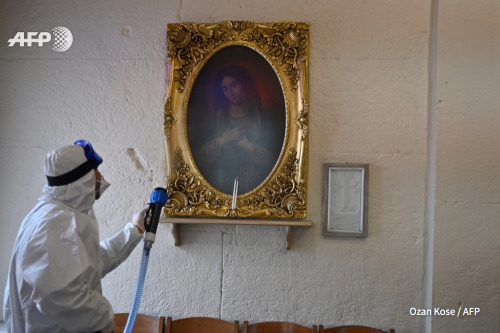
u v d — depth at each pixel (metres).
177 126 2.67
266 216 2.59
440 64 2.50
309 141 2.65
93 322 1.66
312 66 2.67
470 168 2.47
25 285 1.64
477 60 2.49
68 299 1.59
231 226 2.70
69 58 2.80
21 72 2.82
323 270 2.63
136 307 1.85
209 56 2.68
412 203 2.60
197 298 2.69
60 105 2.79
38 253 1.62
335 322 2.62
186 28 2.68
